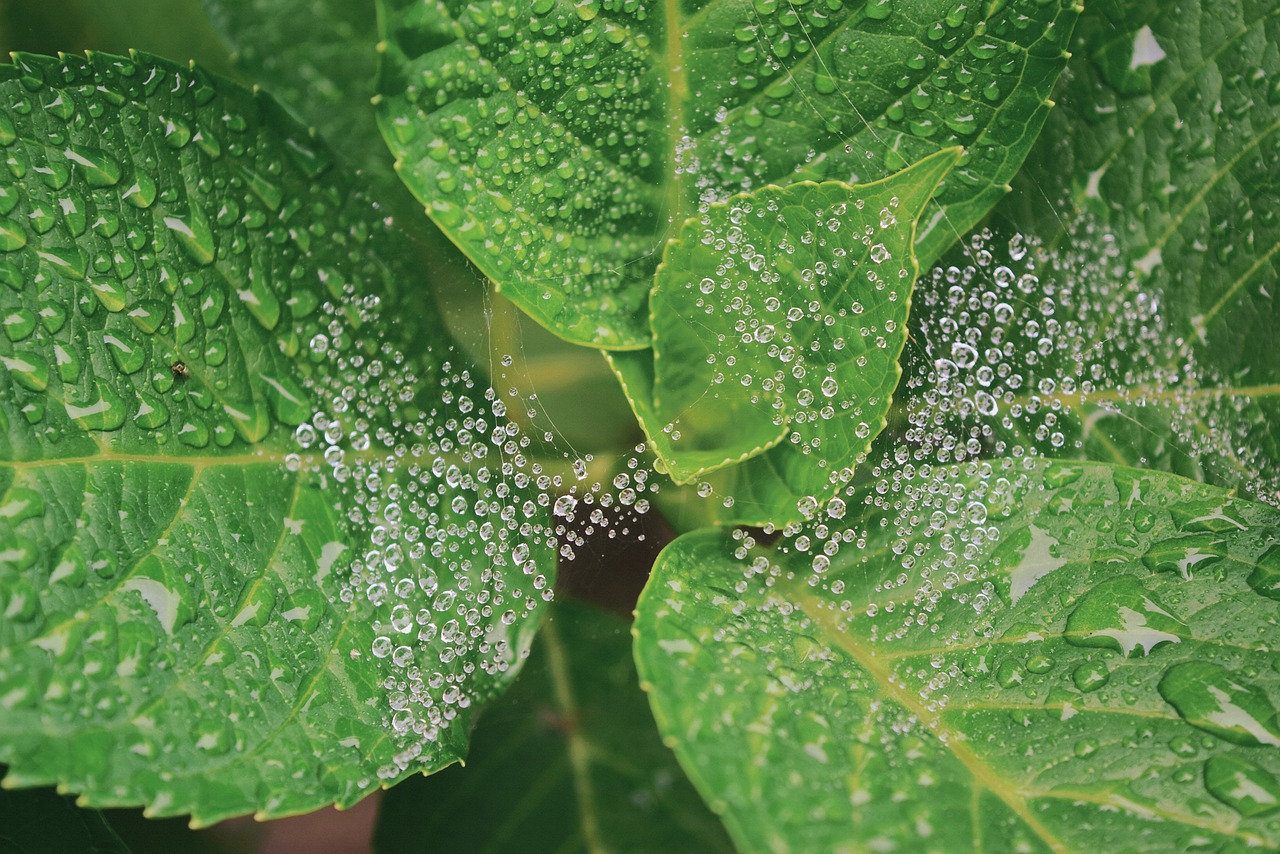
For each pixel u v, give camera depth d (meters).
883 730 0.34
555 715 0.36
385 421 0.37
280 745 0.34
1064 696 0.34
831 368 0.35
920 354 0.38
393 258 0.37
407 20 0.35
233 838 0.38
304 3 0.38
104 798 0.32
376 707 0.35
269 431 0.36
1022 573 0.35
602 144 0.36
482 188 0.36
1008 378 0.38
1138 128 0.37
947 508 0.36
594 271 0.37
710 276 0.36
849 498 0.37
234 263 0.36
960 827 0.33
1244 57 0.37
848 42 0.36
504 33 0.35
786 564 0.36
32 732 0.32
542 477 0.38
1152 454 0.38
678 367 0.36
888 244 0.35
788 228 0.35
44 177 0.35
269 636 0.35
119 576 0.34
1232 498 0.35
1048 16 0.35
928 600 0.36
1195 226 0.38
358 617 0.35
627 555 0.37
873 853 0.32
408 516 0.37
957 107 0.36
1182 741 0.33
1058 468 0.36
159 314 0.35
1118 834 0.33
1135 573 0.35
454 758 0.35
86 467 0.34
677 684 0.33
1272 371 0.38
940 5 0.36
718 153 0.37
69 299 0.35
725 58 0.36
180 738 0.33
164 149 0.35
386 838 0.36
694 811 0.35
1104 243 0.38
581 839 0.35
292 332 0.36
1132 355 0.38
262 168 0.36
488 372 0.38
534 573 0.37
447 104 0.35
